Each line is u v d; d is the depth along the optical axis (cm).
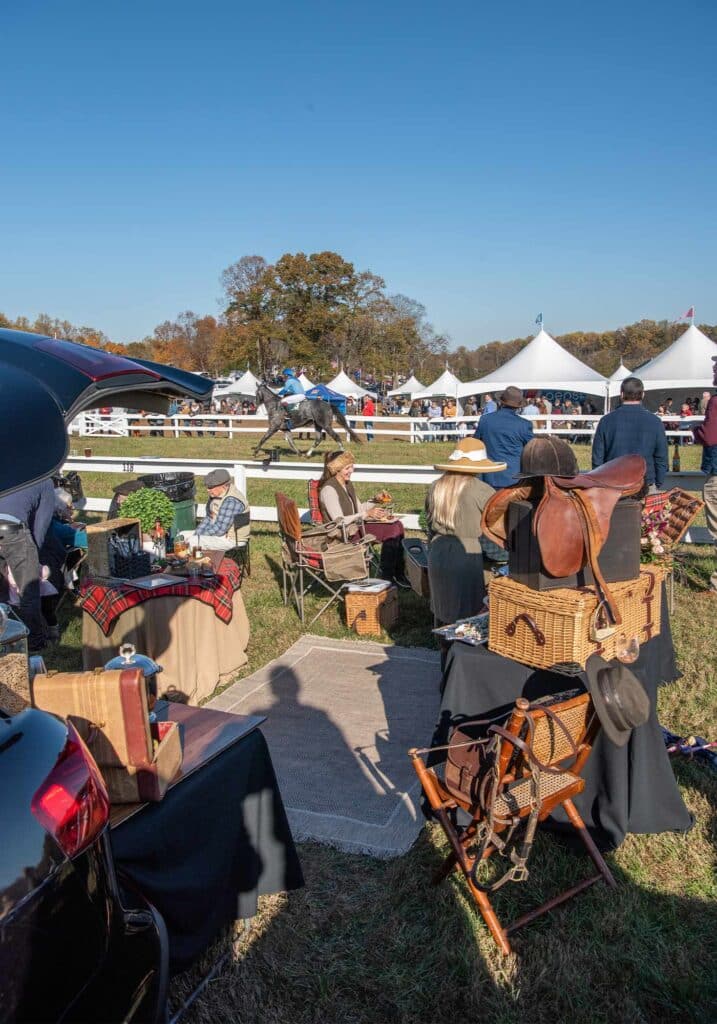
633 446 641
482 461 503
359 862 336
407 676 542
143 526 689
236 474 907
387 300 7331
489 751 271
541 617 304
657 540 362
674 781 340
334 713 483
